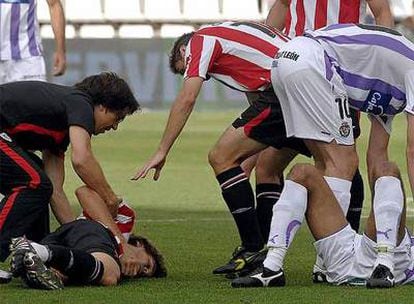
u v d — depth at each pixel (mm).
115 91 21719
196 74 23141
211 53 23312
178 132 23062
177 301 19266
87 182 21797
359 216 26375
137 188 42094
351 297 19484
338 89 21078
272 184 24344
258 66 23359
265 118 23031
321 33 21469
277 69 21516
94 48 83938
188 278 22297
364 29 21312
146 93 85312
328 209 20719
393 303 18938
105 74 22031
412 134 20625
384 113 21531
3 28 34438
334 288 20531
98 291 20188
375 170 20469
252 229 23016
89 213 21922
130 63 84688
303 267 23938
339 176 21250
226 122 76562
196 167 49531
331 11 26656
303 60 21047
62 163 23062
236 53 23453
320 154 21484
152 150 57812
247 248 23031
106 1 107688
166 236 29438
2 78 35000
